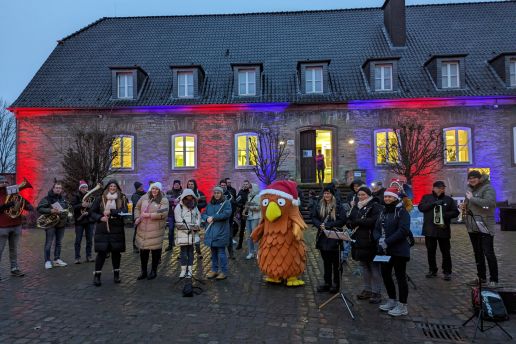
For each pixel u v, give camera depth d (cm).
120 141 2047
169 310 597
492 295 549
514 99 1953
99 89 2128
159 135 2061
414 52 2194
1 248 801
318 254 1053
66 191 1812
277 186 748
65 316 570
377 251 607
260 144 1962
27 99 2077
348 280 775
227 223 786
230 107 2039
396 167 1814
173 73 2080
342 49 2253
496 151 1959
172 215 1104
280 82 2105
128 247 1180
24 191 2028
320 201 724
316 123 2030
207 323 543
